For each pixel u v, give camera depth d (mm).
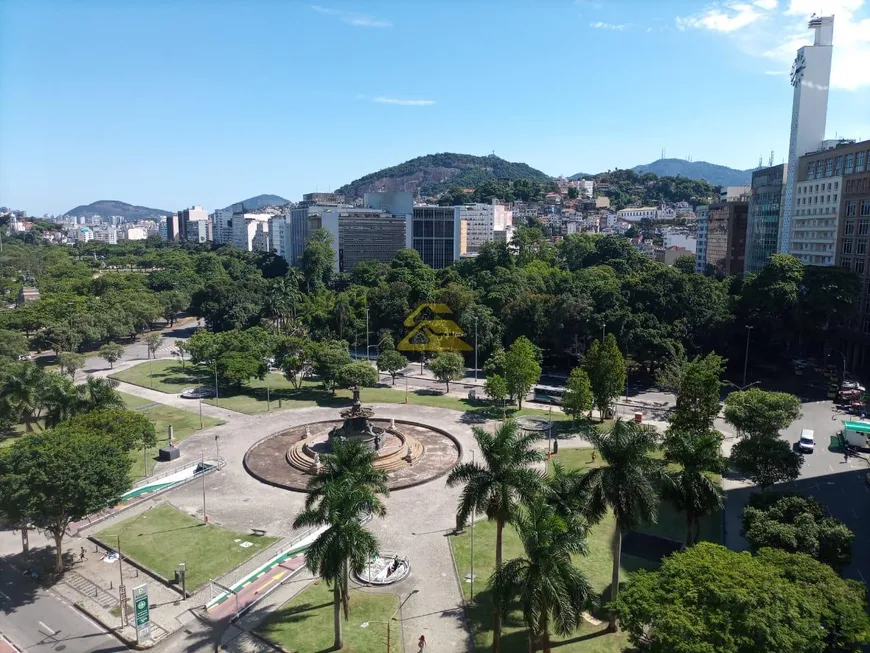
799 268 122312
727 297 128500
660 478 46625
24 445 55312
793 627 32344
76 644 44125
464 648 42625
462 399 110750
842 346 134000
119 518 63562
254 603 48125
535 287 165625
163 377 129000
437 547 56750
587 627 44750
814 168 148625
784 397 70562
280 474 74312
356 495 41281
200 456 81062
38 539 59656
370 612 46938
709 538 57594
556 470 47938
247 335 123500
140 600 43500
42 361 147875
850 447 82688
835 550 44969
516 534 59281
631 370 125125
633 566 52562
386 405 106750
